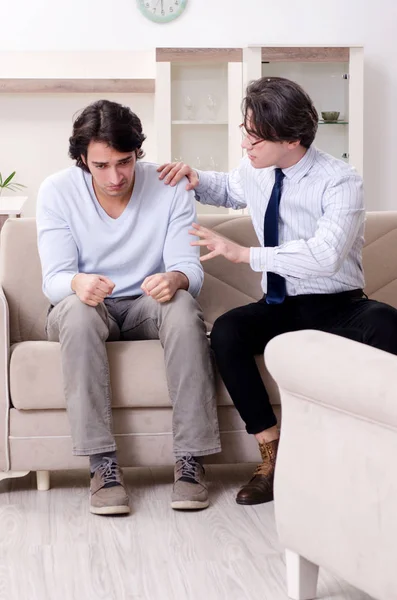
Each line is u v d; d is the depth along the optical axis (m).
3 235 3.00
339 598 1.91
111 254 2.76
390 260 3.12
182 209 2.78
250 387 2.57
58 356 2.61
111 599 1.91
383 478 1.54
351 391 1.55
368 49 6.40
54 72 6.10
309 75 6.10
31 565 2.11
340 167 2.63
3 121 6.10
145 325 2.69
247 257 2.55
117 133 2.53
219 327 2.60
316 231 2.56
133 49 6.17
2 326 2.62
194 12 6.21
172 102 6.04
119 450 2.66
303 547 1.81
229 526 2.38
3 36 6.06
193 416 2.55
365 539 1.60
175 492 2.52
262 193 2.77
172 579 2.02
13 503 2.61
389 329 2.52
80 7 6.11
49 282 2.66
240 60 6.04
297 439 1.80
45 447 2.66
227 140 6.10
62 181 2.74
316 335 1.75
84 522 2.42
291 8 6.30
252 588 1.97
